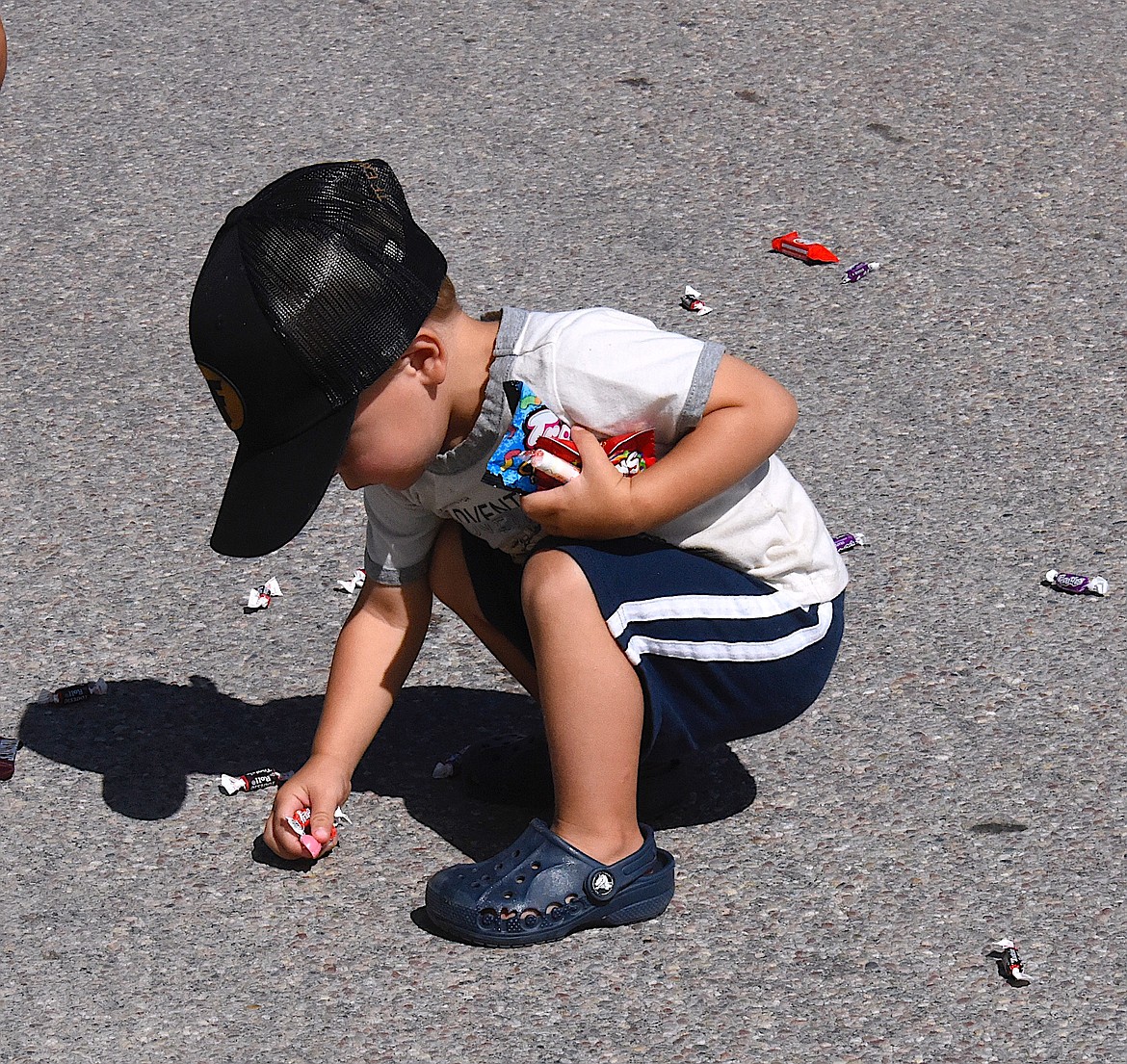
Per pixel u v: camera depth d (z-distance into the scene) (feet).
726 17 25.86
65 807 11.78
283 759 12.35
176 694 13.10
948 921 10.63
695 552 10.54
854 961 10.28
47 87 23.90
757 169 21.86
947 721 12.66
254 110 23.27
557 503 9.87
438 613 14.23
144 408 17.15
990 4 26.35
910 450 16.35
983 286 19.29
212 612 14.17
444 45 25.03
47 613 14.08
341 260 9.59
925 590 14.30
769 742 12.48
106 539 15.10
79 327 18.57
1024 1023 9.78
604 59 24.62
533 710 13.03
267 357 9.56
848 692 13.02
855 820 11.62
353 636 11.75
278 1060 9.53
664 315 18.76
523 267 19.69
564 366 10.05
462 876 10.44
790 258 19.90
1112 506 15.44
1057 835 11.41
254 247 9.63
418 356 9.88
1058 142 22.43
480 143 22.40
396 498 11.18
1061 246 20.08
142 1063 9.52
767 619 10.58
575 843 10.39
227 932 10.59
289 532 9.85
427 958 10.34
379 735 12.68
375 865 11.23
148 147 22.36
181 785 12.04
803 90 23.76
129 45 25.08
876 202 21.08
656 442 10.29
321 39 25.21
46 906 10.81
